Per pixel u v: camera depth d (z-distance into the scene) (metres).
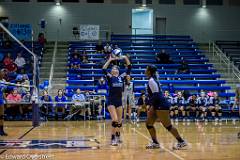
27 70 18.70
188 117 16.06
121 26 24.67
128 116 14.45
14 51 20.69
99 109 15.50
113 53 7.70
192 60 21.39
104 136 9.02
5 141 7.96
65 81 18.70
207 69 20.67
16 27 21.30
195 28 25.17
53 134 9.48
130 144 7.54
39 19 24.11
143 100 15.21
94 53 21.34
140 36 24.00
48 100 15.10
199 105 16.02
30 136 9.01
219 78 19.88
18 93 14.90
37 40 23.78
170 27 25.08
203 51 22.75
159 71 19.95
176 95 16.42
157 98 6.76
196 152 6.45
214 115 16.05
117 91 7.45
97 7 24.52
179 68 19.97
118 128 7.49
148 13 25.20
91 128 11.29
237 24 25.48
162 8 25.08
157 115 6.82
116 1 24.67
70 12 24.36
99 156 6.00
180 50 22.80
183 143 6.91
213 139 8.48
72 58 20.47
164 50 21.62
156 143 7.00
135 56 21.41
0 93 9.27
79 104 14.81
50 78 17.42
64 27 24.25
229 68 20.64
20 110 14.99
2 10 23.95
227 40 25.33
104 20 24.55
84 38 22.36
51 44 23.03
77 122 13.95
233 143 7.74
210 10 25.38
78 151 6.54
